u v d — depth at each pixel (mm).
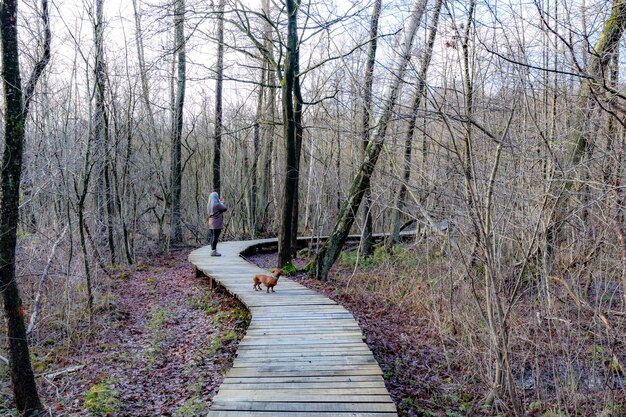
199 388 6613
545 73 6027
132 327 10016
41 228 11555
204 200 28750
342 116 13633
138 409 6156
